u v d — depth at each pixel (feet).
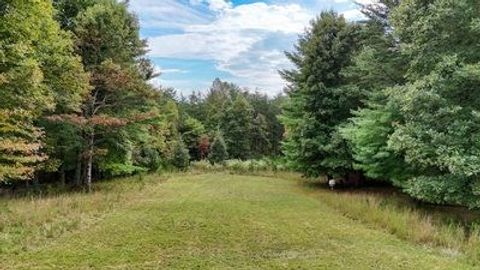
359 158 57.21
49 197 55.52
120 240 32.22
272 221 40.83
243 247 30.68
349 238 34.19
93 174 96.12
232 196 61.62
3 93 42.37
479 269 25.96
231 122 196.85
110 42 70.54
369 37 69.67
